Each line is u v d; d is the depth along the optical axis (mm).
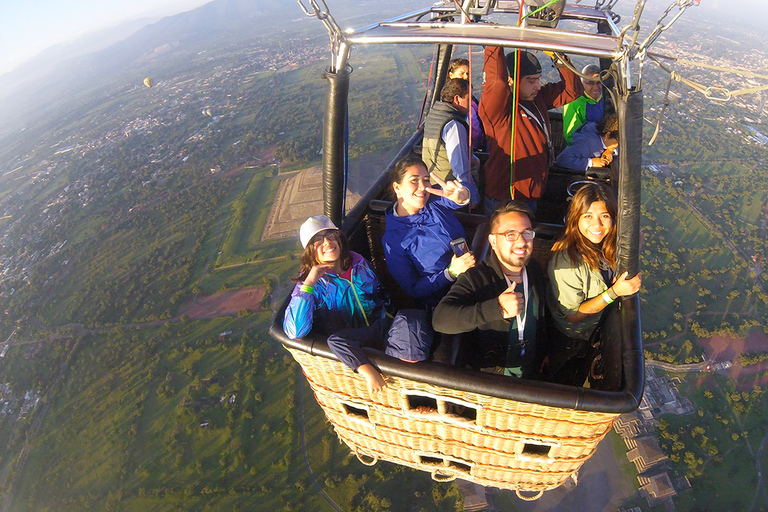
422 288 2932
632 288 2156
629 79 1739
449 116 3418
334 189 2803
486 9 3604
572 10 3635
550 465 2373
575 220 2400
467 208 3576
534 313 2445
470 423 2230
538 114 3607
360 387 2332
